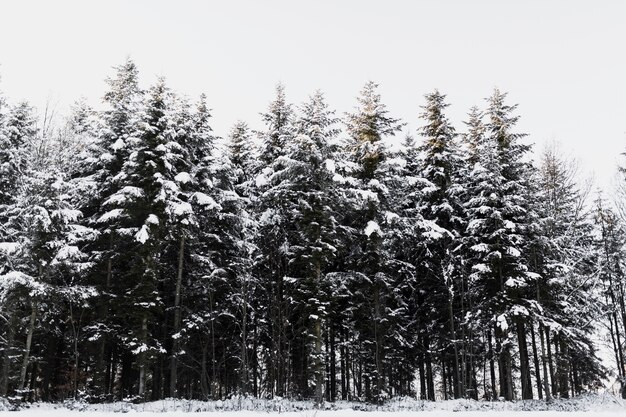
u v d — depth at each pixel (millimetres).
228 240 26781
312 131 25109
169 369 28406
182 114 27312
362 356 27859
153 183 22828
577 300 30562
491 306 27250
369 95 28234
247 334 28703
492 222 27312
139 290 22094
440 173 28453
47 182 20938
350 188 25375
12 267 20531
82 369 23609
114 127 26344
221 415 14531
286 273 27203
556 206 32062
